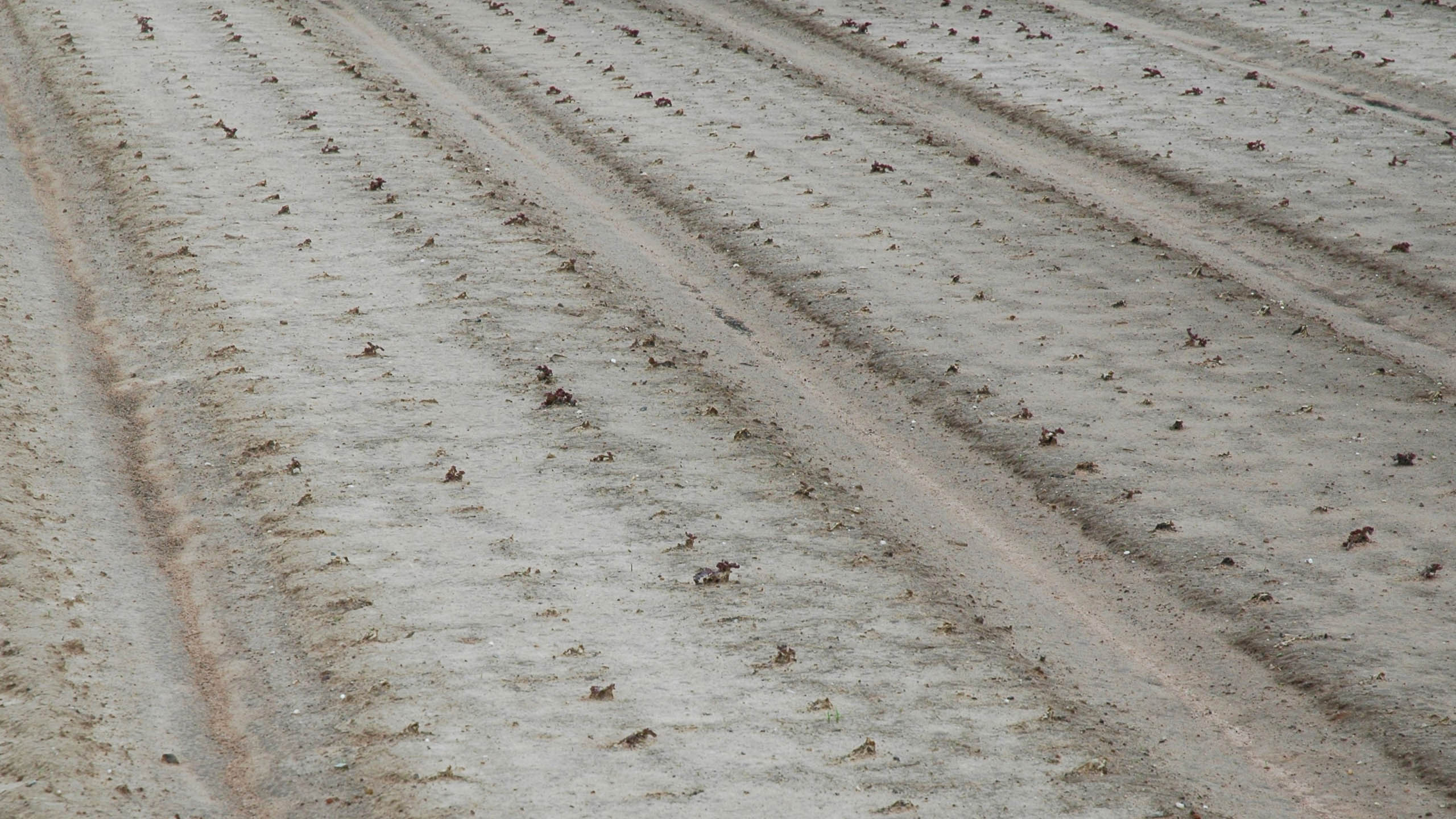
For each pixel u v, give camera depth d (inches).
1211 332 2583.7
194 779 1309.1
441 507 1866.4
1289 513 1913.1
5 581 1589.6
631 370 2385.6
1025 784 1311.5
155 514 1873.8
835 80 4520.2
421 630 1560.0
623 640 1551.4
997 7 5369.1
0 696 1384.1
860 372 2472.9
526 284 2763.3
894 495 2030.0
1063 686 1529.3
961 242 3080.7
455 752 1330.0
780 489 1974.7
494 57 4697.3
